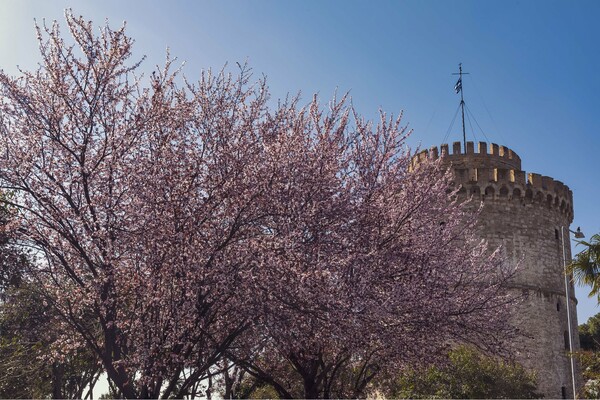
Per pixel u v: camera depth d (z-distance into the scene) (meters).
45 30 12.02
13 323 17.27
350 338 12.59
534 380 29.75
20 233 12.18
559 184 41.97
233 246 12.18
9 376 20.12
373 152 16.19
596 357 24.58
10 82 11.92
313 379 15.71
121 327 11.88
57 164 12.05
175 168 12.34
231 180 12.60
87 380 29.03
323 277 11.76
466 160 40.69
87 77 12.16
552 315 38.47
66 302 13.03
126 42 12.27
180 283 11.55
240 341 14.53
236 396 19.61
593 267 19.94
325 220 13.59
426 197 16.55
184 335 11.88
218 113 13.71
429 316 14.50
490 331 18.03
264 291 11.59
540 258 39.31
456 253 19.23
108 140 12.01
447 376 23.48
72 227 11.84
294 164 13.34
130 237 11.88
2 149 12.09
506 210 39.31
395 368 16.53
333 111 15.94
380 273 13.99
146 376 11.08
